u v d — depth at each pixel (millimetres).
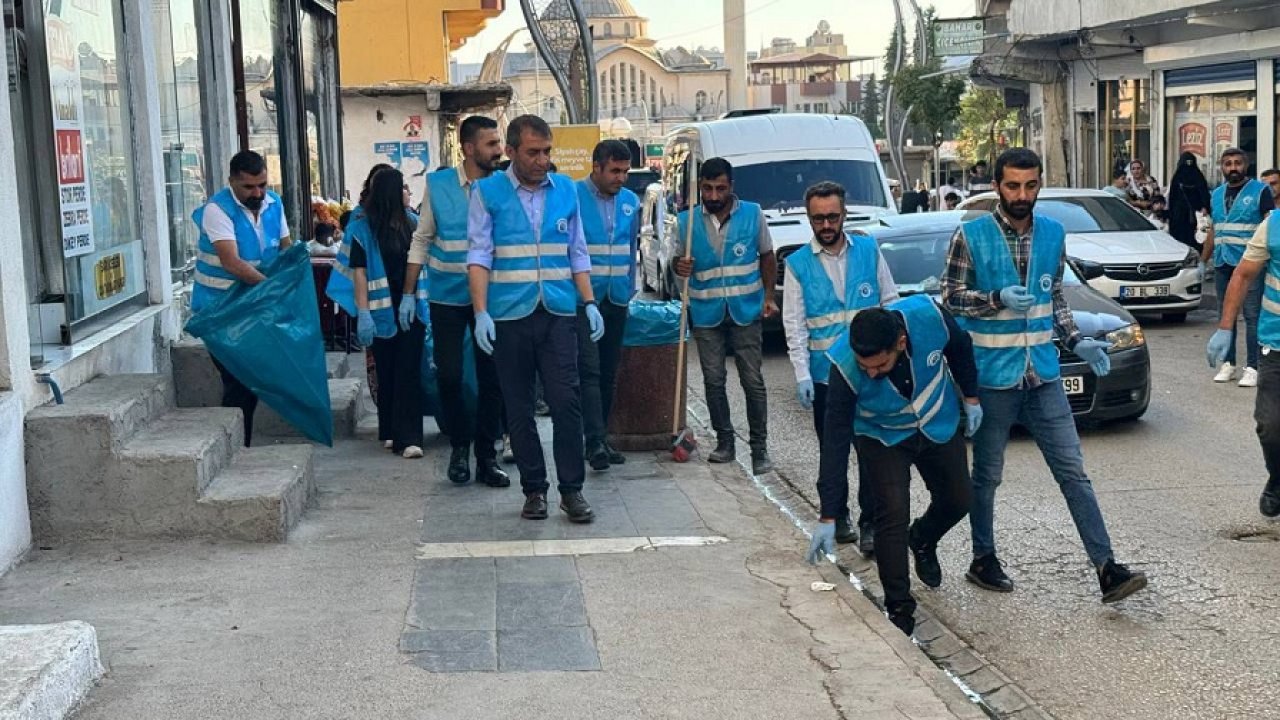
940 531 6793
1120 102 28688
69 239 8141
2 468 6754
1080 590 7078
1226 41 23578
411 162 28531
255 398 8977
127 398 7605
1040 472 9688
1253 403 12000
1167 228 21109
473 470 9188
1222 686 5738
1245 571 7270
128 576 6715
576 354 7953
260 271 8750
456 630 5977
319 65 20125
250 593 6465
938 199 33344
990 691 5797
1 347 6945
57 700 4891
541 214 7824
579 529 7754
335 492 8594
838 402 6273
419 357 9594
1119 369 10695
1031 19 28281
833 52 184125
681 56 150500
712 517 8039
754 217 9453
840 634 6008
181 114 11406
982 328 6750
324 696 5199
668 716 5078
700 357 9688
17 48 7707
